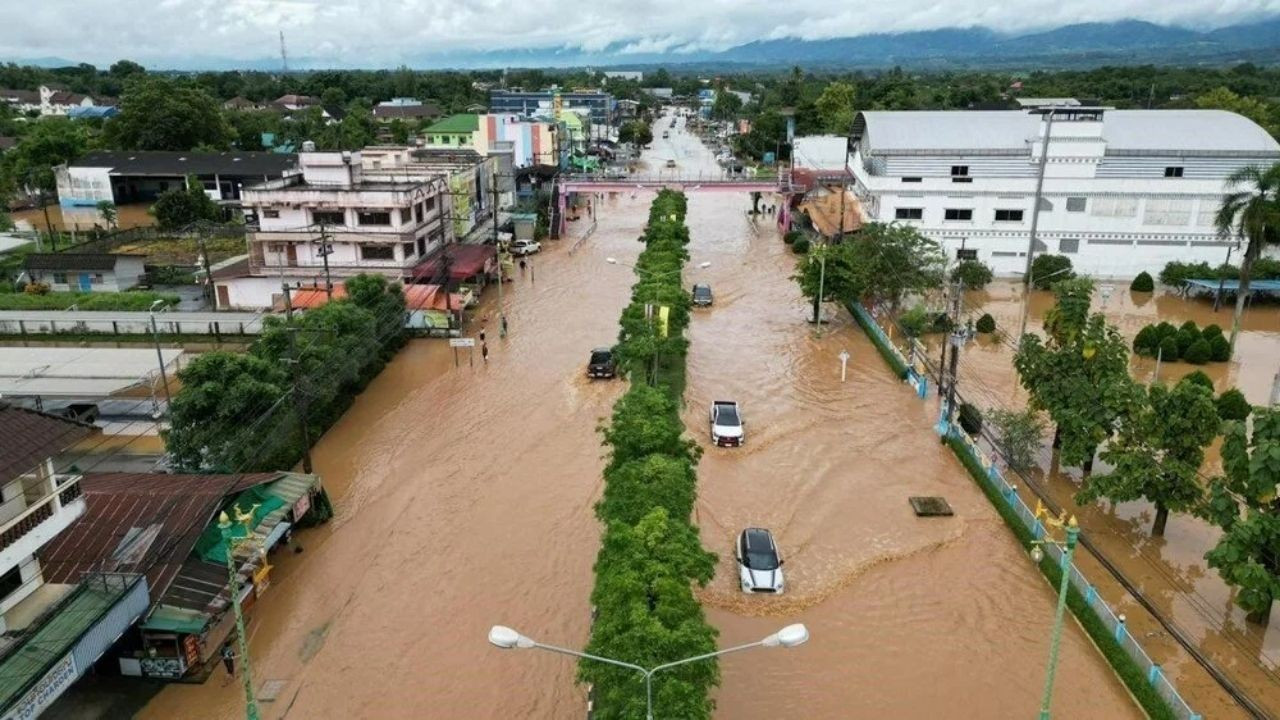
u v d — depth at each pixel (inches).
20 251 2979.8
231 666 954.1
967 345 2090.3
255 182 3799.2
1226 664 948.0
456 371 1921.8
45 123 4559.5
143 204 3919.8
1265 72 7593.5
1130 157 2532.0
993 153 2588.6
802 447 1529.3
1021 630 1028.5
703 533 1238.3
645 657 709.9
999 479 1320.1
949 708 901.2
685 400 1740.9
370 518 1296.8
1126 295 2503.7
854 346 2113.7
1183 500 1108.5
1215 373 1883.6
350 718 893.2
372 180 2596.0
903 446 1535.4
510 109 6579.7
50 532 856.9
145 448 1455.5
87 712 892.0
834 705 904.9
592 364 1846.7
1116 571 1054.4
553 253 3129.9
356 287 1935.3
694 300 2438.5
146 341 1990.7
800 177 3718.0
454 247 2637.8
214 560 1025.5
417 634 1029.2
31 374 1508.4
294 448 1455.5
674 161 5762.8
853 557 1180.5
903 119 2805.1
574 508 1310.3
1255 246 1921.8
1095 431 1220.5
